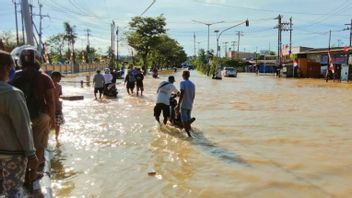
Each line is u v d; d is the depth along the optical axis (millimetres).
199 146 9523
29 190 5246
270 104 19156
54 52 82938
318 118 14484
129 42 71375
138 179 6879
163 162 8008
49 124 5789
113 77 21703
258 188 6547
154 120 13281
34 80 5535
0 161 3854
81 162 7836
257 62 95438
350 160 8383
